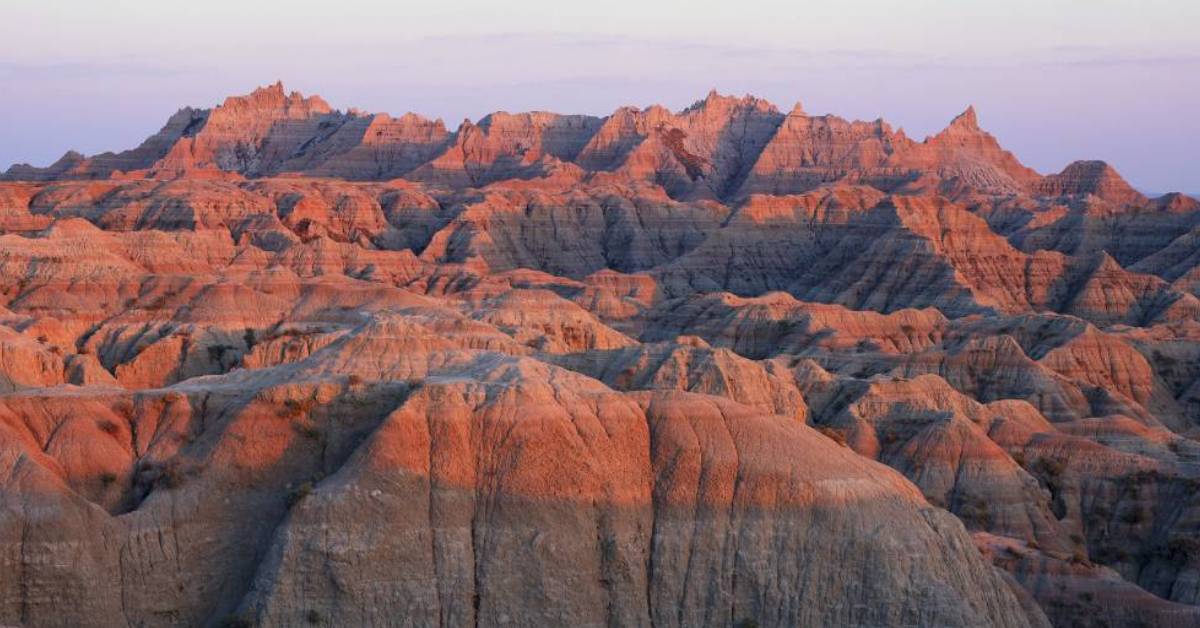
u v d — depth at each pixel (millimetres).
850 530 142000
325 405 149000
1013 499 189375
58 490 137625
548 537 139625
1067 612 163125
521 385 147250
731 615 140250
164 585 139125
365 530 137625
